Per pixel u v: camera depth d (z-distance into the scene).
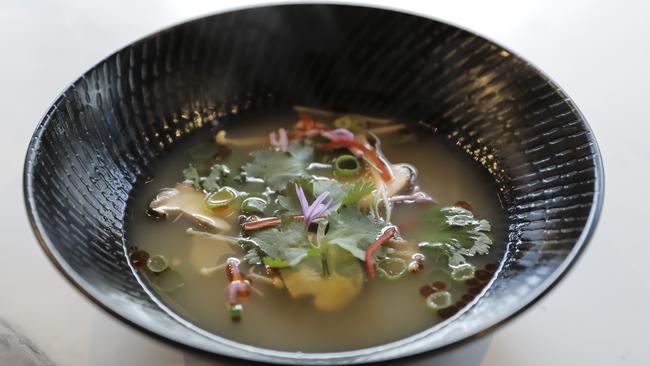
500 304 0.32
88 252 0.34
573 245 0.32
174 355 0.34
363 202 0.39
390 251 0.37
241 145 0.42
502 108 0.41
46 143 0.35
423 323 0.34
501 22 0.54
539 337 0.35
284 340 0.34
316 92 0.45
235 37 0.43
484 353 0.34
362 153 0.42
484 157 0.41
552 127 0.38
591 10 0.54
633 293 0.37
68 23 0.53
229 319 0.35
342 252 0.36
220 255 0.37
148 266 0.36
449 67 0.42
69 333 0.35
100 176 0.38
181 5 0.55
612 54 0.51
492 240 0.37
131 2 0.56
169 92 0.42
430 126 0.43
